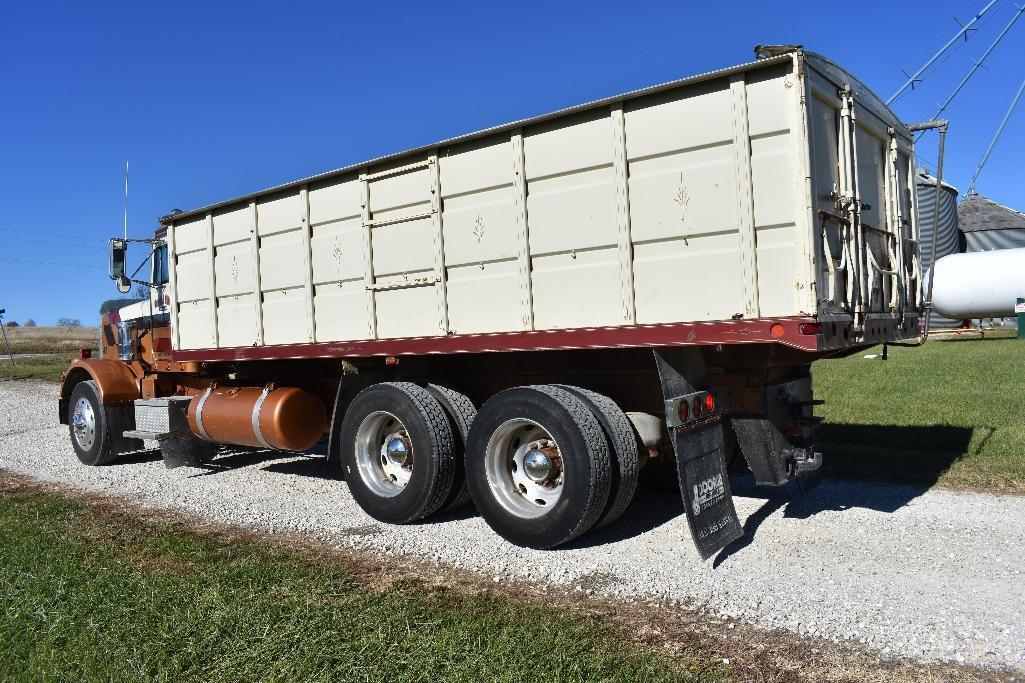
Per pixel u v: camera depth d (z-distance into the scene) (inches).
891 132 232.1
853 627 144.5
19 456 388.8
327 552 201.2
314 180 263.3
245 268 293.6
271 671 124.7
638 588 169.2
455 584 173.9
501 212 213.8
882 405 425.1
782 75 168.9
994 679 123.6
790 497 246.5
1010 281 957.2
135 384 355.6
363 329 251.0
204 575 175.5
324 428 293.4
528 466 207.6
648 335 186.7
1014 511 219.8
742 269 173.8
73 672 126.3
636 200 189.5
